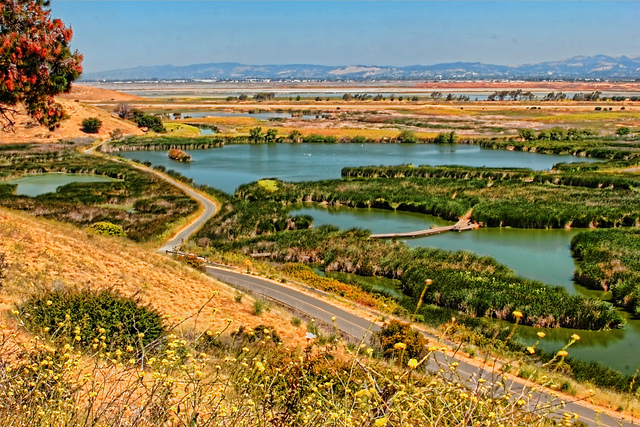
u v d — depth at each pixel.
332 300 29.22
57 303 14.11
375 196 59.88
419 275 33.16
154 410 5.75
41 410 5.49
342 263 37.41
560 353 5.73
